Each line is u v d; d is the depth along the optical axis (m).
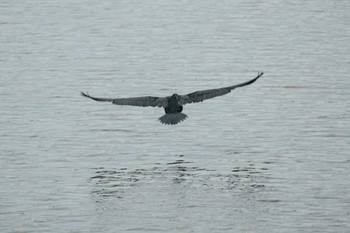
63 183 30.88
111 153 34.41
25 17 67.88
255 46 56.03
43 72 48.81
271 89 44.66
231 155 34.19
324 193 29.59
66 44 57.28
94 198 29.34
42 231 26.34
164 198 29.41
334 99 42.44
